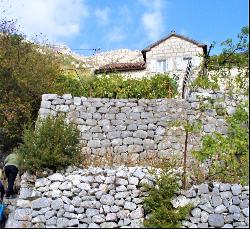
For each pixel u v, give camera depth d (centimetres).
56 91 2184
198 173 1552
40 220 1412
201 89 1880
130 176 1479
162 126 1827
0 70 2117
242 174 1520
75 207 1434
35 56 2350
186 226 1371
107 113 1856
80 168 1596
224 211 1394
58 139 1627
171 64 3044
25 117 2048
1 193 1612
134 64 3042
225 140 1498
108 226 1405
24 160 1597
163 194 1419
